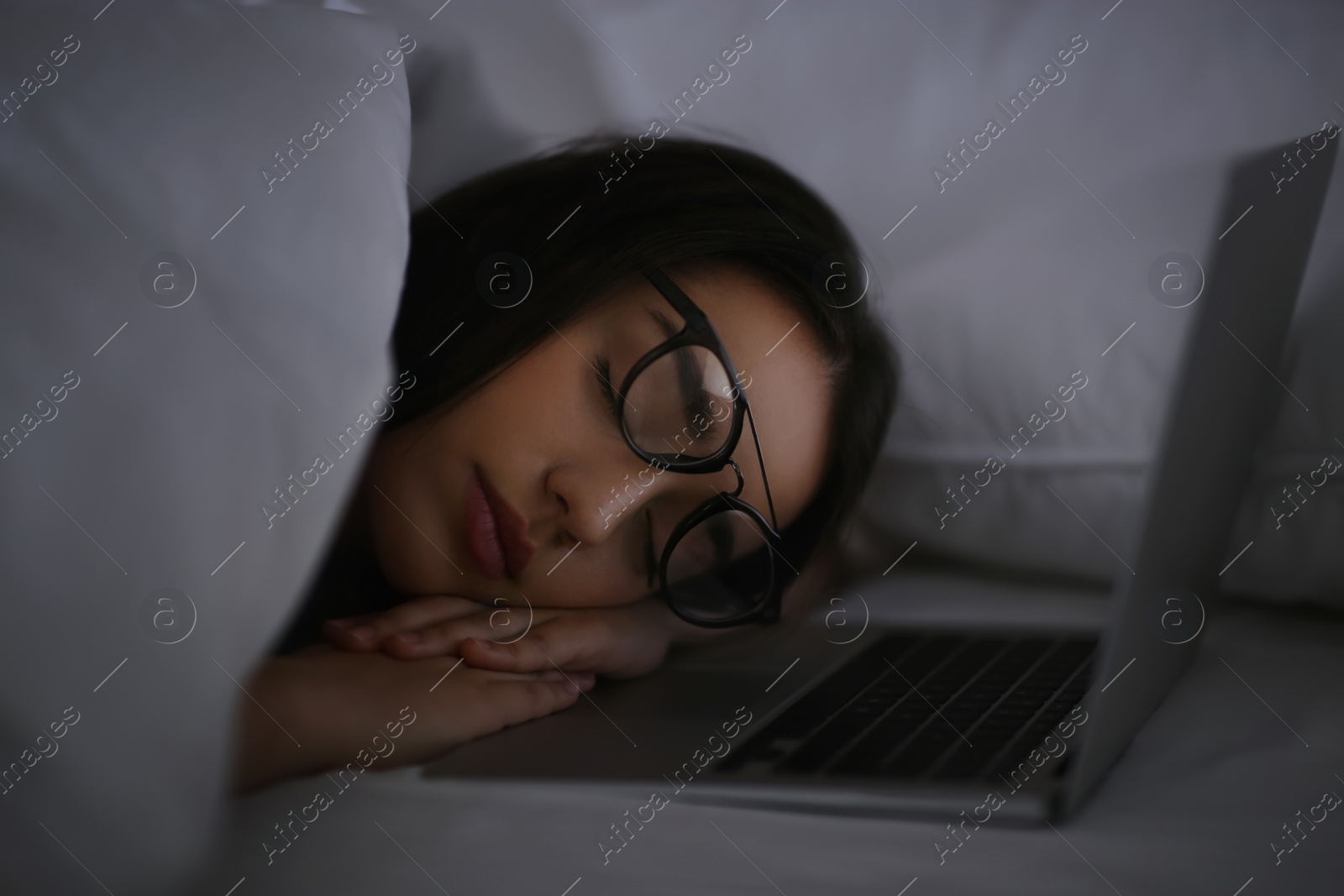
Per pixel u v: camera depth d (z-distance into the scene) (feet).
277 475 2.35
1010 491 3.96
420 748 2.48
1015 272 4.01
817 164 4.53
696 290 3.29
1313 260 3.67
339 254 2.61
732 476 3.24
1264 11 4.37
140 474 2.11
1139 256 3.89
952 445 4.06
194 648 2.07
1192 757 2.53
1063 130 4.31
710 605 3.53
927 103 4.52
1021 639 3.37
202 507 2.18
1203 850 2.04
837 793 2.25
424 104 4.23
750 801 2.25
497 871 1.93
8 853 1.86
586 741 2.60
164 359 2.23
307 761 2.35
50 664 1.94
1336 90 4.15
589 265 3.23
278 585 2.31
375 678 2.74
